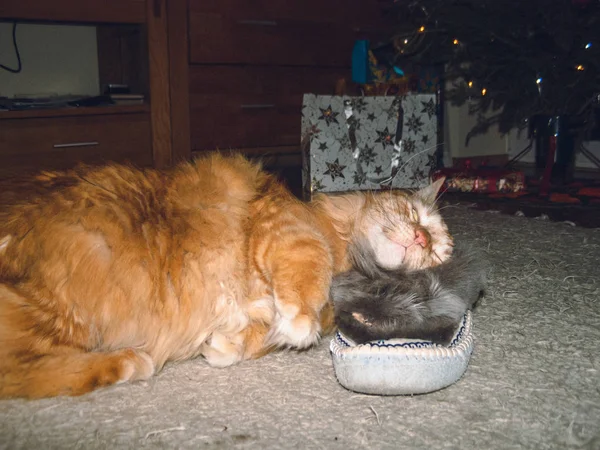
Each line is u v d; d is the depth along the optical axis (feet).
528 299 6.28
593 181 13.34
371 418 3.88
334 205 5.68
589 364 4.68
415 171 11.73
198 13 12.09
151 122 11.76
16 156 10.32
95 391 4.25
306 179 11.35
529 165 16.17
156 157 11.89
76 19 10.71
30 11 10.21
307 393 4.27
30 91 12.24
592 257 7.91
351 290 4.62
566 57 11.05
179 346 4.79
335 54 14.16
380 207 5.71
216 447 3.51
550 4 10.85
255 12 12.83
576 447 3.55
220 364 4.77
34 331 4.26
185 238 4.65
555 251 8.20
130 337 4.63
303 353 5.07
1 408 3.98
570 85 10.94
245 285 4.91
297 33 13.50
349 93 13.93
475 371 4.59
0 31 11.70
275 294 4.61
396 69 12.68
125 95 11.64
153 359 4.67
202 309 4.77
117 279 4.46
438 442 3.59
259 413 3.95
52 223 4.39
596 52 10.58
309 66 13.87
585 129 12.47
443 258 5.51
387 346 4.07
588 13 11.44
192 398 4.17
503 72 12.20
